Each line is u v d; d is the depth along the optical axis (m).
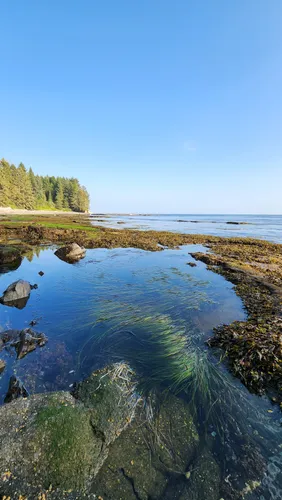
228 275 13.27
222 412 4.13
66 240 24.39
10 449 3.07
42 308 8.48
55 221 46.03
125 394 4.26
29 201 102.00
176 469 3.25
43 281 11.68
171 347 6.13
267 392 4.57
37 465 3.03
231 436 3.70
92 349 5.98
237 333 6.61
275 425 3.87
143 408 4.11
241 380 4.95
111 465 3.25
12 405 3.65
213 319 8.00
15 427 3.32
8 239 23.25
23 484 2.86
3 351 5.62
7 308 8.41
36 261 15.91
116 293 10.16
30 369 5.05
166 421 3.92
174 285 11.48
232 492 2.97
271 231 46.84
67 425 3.44
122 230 37.22
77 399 4.04
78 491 2.94
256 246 24.56
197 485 3.06
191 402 4.33
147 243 24.11
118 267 14.84
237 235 37.62
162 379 4.89
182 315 8.20
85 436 3.42
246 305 9.14
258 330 6.71
